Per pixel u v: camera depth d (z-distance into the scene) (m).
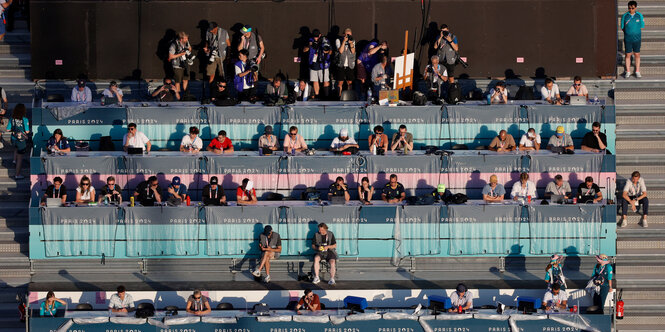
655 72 135.25
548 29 134.38
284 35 133.62
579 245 116.19
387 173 120.06
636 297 119.50
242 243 116.00
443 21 134.12
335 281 115.19
